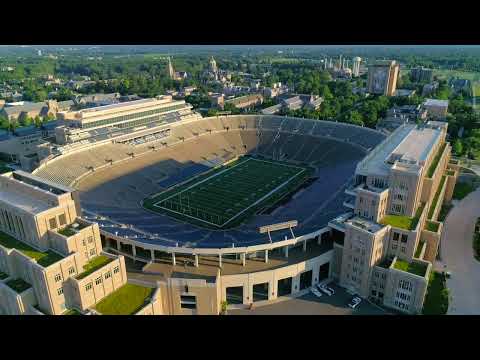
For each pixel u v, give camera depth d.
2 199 102.75
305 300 105.75
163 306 100.19
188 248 106.69
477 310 100.00
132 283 98.88
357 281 106.81
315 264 109.94
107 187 161.38
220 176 193.12
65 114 186.50
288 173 195.38
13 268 94.56
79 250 93.94
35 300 91.69
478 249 126.75
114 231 118.75
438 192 140.12
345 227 105.31
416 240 103.62
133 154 190.00
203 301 99.25
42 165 160.00
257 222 140.00
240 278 102.38
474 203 159.88
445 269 116.69
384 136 195.50
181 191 174.12
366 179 115.69
